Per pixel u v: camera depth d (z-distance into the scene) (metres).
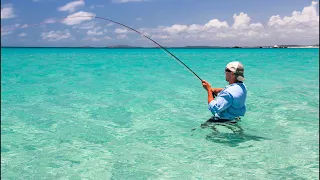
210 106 4.43
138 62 25.09
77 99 7.50
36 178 3.05
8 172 3.20
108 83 10.59
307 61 26.62
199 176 3.07
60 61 26.28
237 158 3.53
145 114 5.86
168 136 4.42
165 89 9.05
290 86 9.74
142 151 3.81
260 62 25.06
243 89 4.40
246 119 5.34
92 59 30.77
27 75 13.48
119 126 5.01
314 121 5.20
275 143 4.02
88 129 4.84
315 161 3.40
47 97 7.82
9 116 5.72
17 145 4.07
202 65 21.33
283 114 5.72
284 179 2.97
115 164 3.41
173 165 3.37
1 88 9.45
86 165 3.39
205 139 4.25
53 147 3.99
